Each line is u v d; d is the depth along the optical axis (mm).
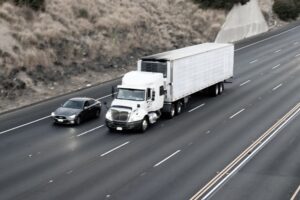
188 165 25734
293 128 33219
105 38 55188
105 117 34594
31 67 44562
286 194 21891
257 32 79938
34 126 33594
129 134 31953
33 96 41031
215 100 42125
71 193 21781
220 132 32281
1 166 25547
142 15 64062
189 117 36406
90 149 28531
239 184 23062
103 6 61438
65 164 25859
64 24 53125
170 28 66312
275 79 50250
